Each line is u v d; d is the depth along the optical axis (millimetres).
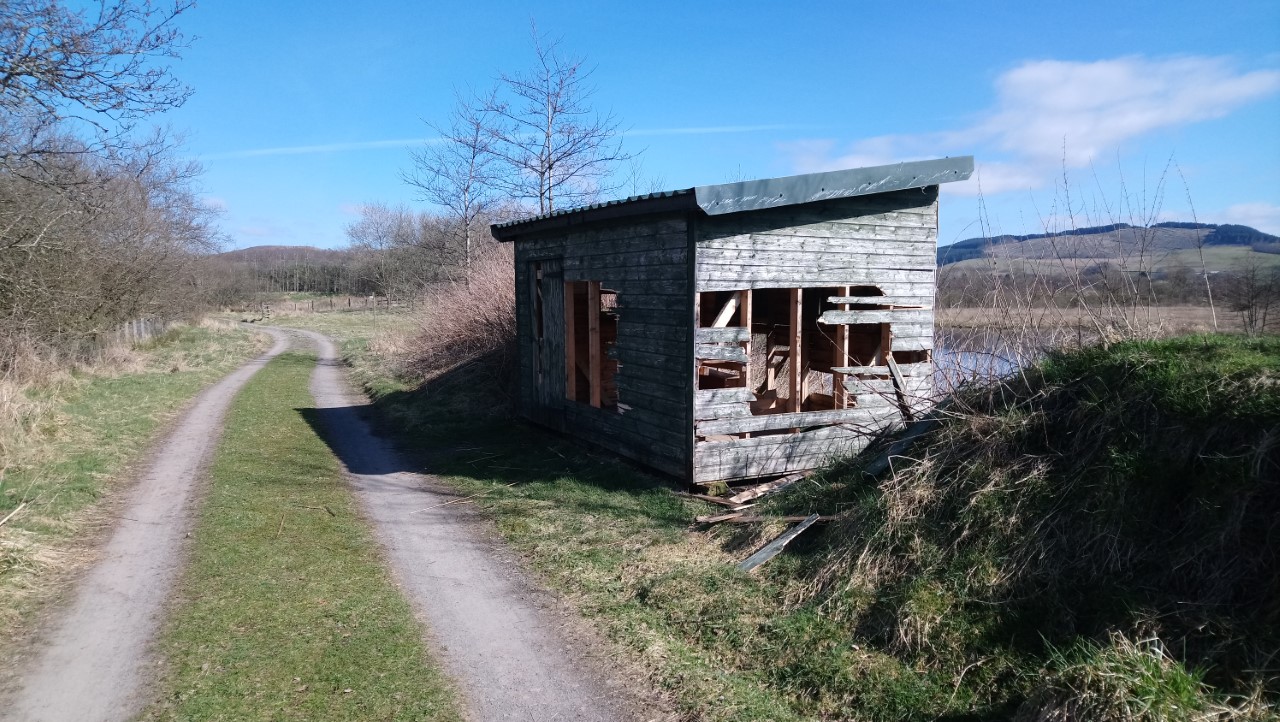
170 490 8789
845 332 9000
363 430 13352
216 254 43344
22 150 12930
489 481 9383
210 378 20156
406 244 39281
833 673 4379
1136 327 5746
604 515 7633
